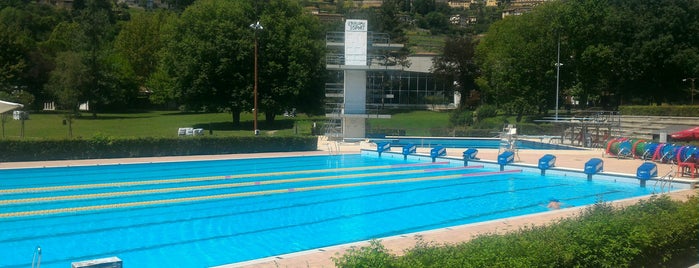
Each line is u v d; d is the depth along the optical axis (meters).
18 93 62.66
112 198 17.22
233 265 8.30
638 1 66.69
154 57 84.81
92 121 60.28
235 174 23.59
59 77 63.69
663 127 40.91
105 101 67.00
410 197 18.25
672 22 61.06
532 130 48.69
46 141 26.23
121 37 86.06
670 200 10.08
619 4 68.50
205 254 10.71
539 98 56.44
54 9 126.06
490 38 71.50
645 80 62.66
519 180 22.83
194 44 54.34
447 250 6.62
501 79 58.16
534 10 58.78
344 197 18.08
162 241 11.76
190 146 30.00
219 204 16.50
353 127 41.91
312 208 16.03
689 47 61.69
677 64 59.38
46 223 13.48
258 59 55.06
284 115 71.69
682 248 8.59
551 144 40.91
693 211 9.02
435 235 10.77
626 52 60.97
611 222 7.96
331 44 41.78
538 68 56.34
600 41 56.72
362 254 6.15
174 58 57.19
